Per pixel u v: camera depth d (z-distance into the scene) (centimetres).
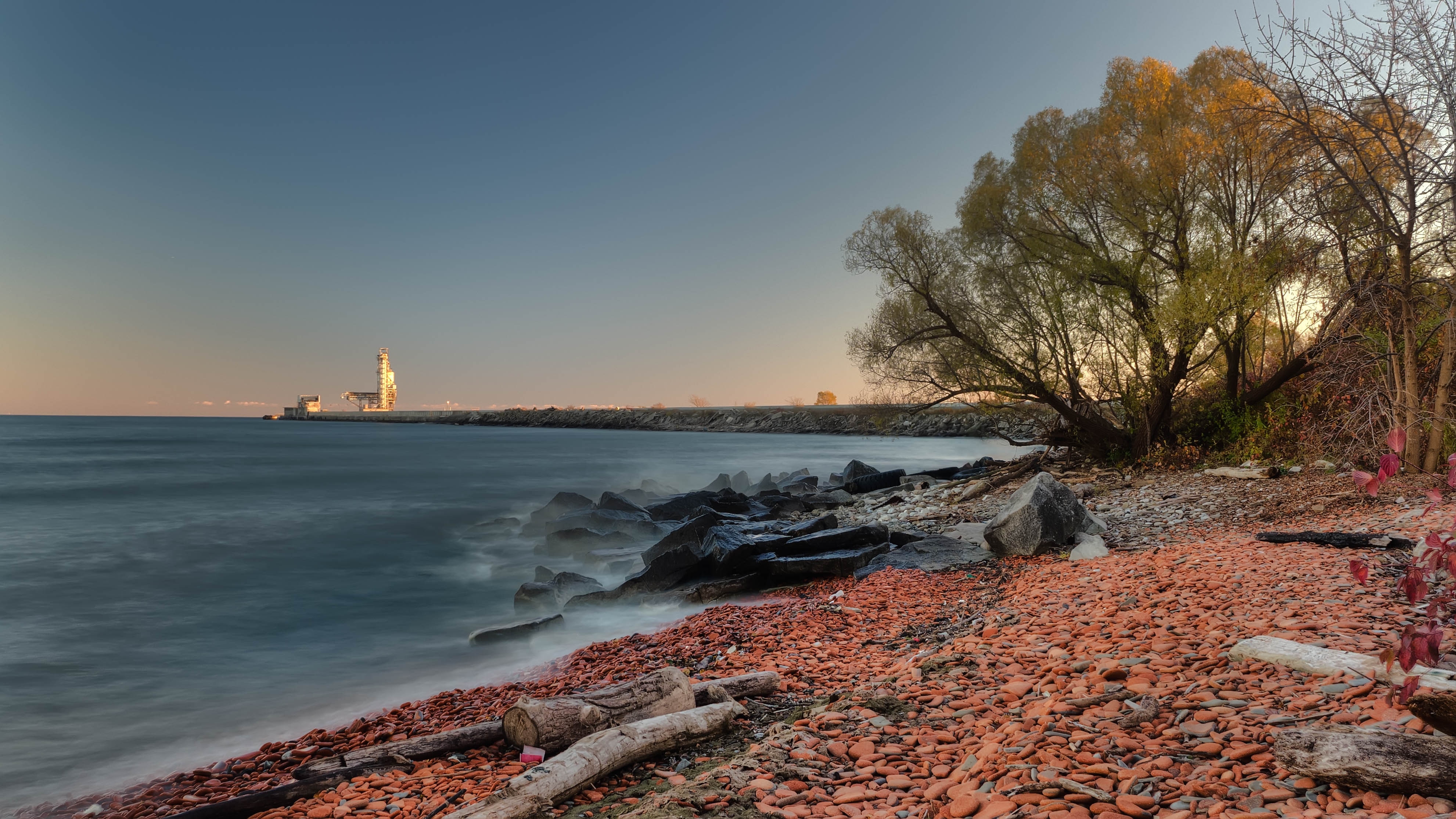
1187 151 1894
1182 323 1848
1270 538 963
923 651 747
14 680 959
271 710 859
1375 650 491
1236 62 1905
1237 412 2034
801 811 397
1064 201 2125
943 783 408
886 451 5478
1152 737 423
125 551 1856
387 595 1442
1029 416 2633
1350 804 316
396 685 941
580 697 587
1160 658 552
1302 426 1694
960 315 2244
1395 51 1132
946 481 2492
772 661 804
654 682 611
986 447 5794
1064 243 2144
